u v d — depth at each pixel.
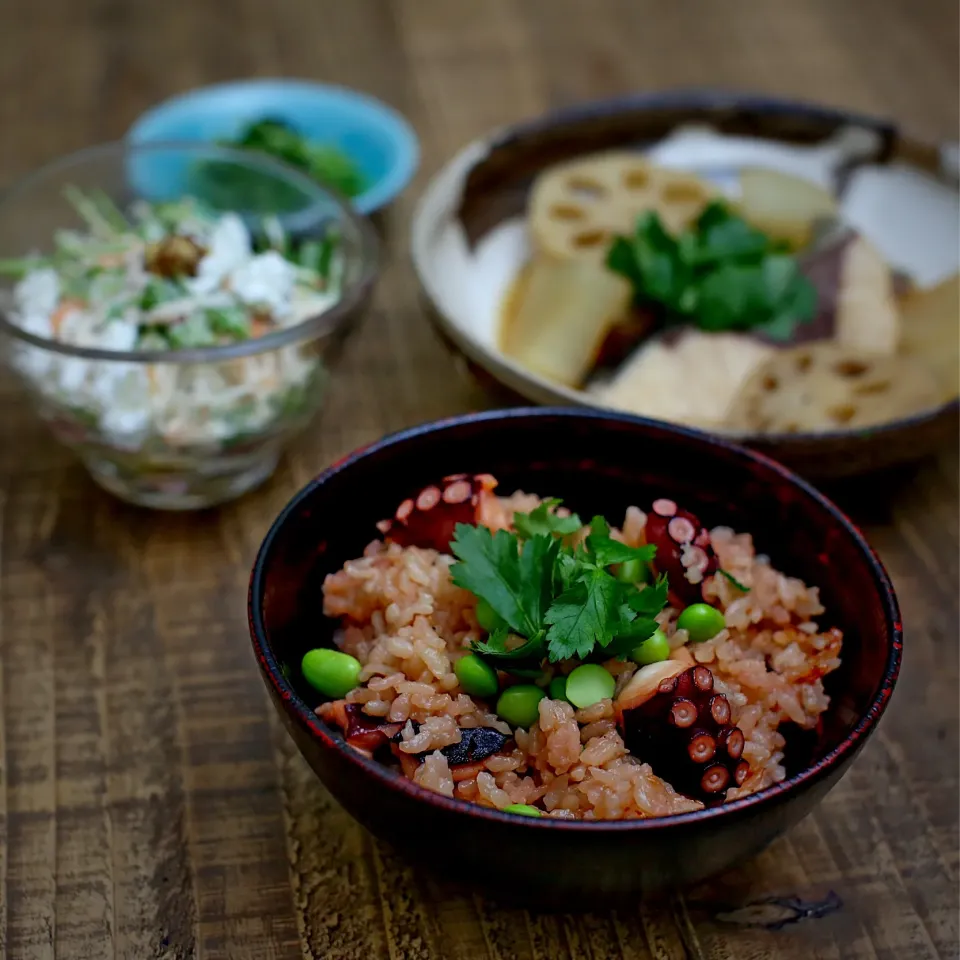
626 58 0.74
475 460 0.49
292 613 0.47
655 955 0.46
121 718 0.50
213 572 0.53
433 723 0.44
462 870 0.43
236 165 0.58
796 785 0.42
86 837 0.48
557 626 0.45
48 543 0.54
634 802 0.43
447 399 0.58
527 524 0.47
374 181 0.64
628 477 0.49
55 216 0.58
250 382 0.52
